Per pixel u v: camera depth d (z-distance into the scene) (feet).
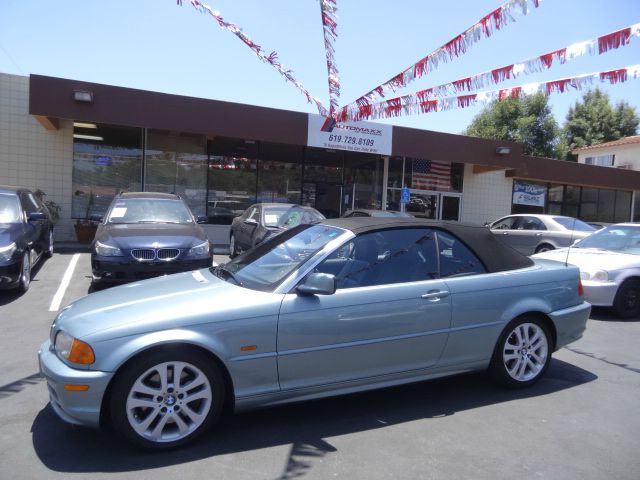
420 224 14.07
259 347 11.24
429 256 13.74
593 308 26.48
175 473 9.84
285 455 10.64
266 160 53.31
